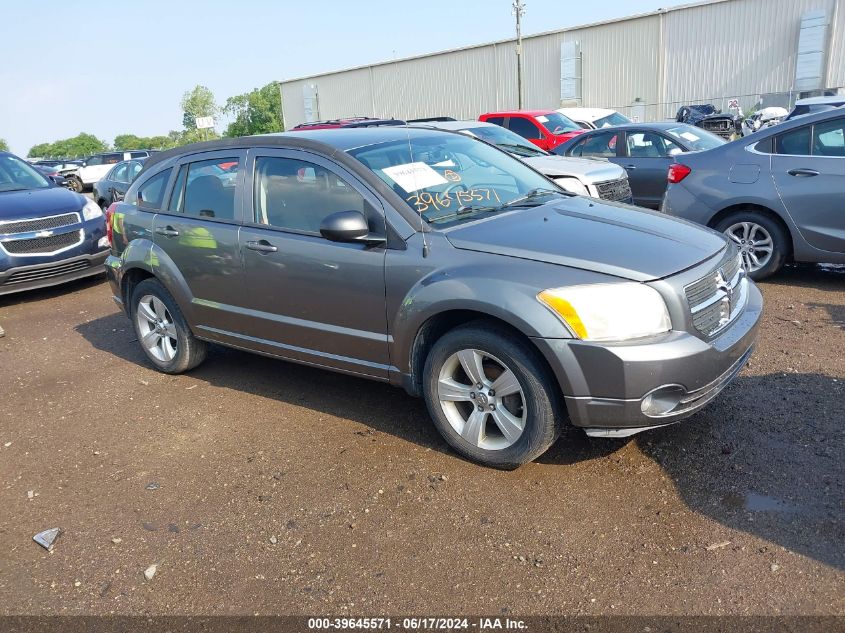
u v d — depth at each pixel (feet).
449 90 140.26
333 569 9.65
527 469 11.71
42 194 28.35
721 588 8.67
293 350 14.21
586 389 10.29
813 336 16.74
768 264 21.42
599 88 120.47
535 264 10.78
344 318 12.99
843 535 9.38
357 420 14.11
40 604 9.45
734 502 10.31
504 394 11.25
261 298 14.33
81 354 20.06
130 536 10.82
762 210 21.31
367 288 12.42
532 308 10.36
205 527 10.87
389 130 15.38
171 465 12.94
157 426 14.65
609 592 8.79
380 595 9.08
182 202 16.05
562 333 10.20
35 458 13.70
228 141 15.34
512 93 131.13
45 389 17.42
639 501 10.56
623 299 10.16
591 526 10.09
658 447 12.00
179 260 15.81
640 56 114.32
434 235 11.84
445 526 10.38
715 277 11.14
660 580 8.90
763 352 15.92
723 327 11.18
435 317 11.70
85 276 28.22
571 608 8.59
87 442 14.20
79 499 12.03
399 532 10.33
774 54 101.96
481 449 11.73
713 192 21.79
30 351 20.76
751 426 12.43
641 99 115.85
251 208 14.39
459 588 9.09
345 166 13.00
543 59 125.49
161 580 9.73
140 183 17.42
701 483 10.85
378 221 12.38
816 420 12.46
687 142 31.83
